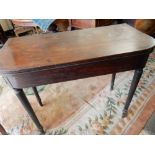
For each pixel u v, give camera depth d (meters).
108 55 0.86
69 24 2.47
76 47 0.98
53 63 0.83
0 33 2.59
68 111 1.48
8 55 0.95
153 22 2.35
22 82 0.87
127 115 1.39
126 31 1.16
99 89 1.72
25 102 0.99
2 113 1.51
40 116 1.45
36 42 1.09
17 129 1.35
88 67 0.89
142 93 1.60
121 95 1.61
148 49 0.91
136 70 1.05
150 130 1.23
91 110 1.46
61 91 1.72
